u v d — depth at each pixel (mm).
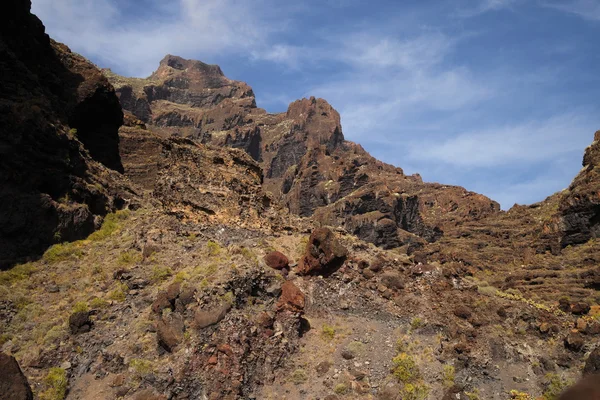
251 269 21359
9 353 18797
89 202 27797
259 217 28734
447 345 20406
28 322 20250
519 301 23812
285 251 26031
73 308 20703
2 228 23156
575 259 56781
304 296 22422
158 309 19891
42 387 17219
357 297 23469
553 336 21406
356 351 20062
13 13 29875
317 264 24312
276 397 17766
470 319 21984
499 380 19312
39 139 26047
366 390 18266
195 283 20469
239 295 20234
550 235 65375
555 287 48500
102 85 35188
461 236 87438
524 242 74750
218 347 18000
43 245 24453
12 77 27438
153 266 22984
